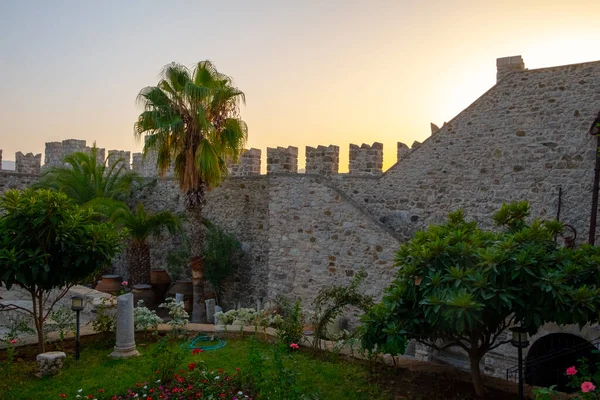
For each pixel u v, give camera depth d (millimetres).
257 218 19844
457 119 14461
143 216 20047
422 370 8984
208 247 20141
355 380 8586
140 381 8289
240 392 7500
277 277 17297
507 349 13039
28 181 21500
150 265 22516
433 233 7660
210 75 17250
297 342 10422
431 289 6758
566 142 12805
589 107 12516
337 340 10523
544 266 6699
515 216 8320
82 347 10453
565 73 12867
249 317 11930
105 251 9422
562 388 13102
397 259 7469
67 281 9438
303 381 8500
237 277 20234
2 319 16250
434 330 7273
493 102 13906
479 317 6414
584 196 12516
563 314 6496
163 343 8695
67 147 23547
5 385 8078
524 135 13406
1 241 8602
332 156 17000
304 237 16750
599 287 6750
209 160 16500
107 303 13102
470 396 7820
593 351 7191
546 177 13062
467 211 14203
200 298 17438
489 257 6562
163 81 16828
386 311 7324
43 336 10609
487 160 13945
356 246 15602
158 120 16016
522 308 6754
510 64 13711
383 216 15703
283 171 18266
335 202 16109
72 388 8148
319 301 10969
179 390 7559
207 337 11227
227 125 17375
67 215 8961
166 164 17328
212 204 21250
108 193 21594
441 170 14688
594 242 12188
